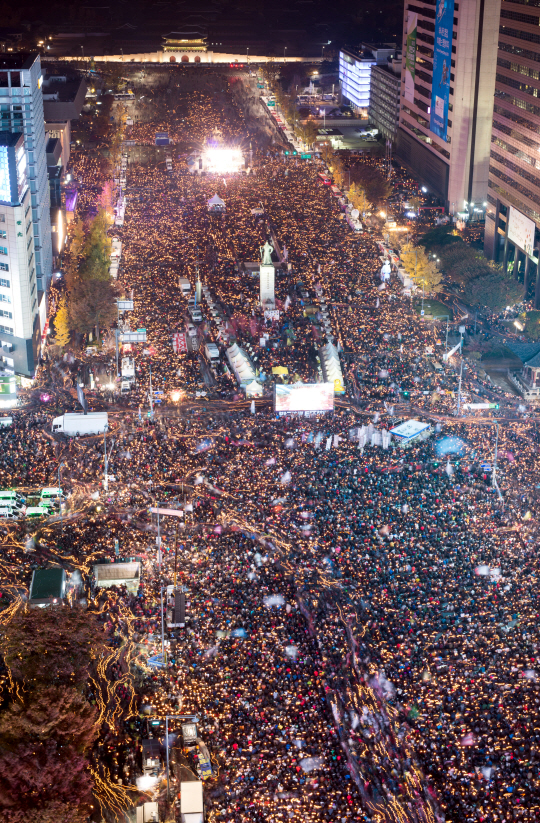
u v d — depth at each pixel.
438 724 103.12
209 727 104.31
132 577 129.50
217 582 128.50
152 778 99.38
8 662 101.25
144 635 118.31
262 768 98.75
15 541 138.38
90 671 109.88
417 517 143.38
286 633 118.12
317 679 110.44
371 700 106.62
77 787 92.88
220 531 140.38
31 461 162.00
